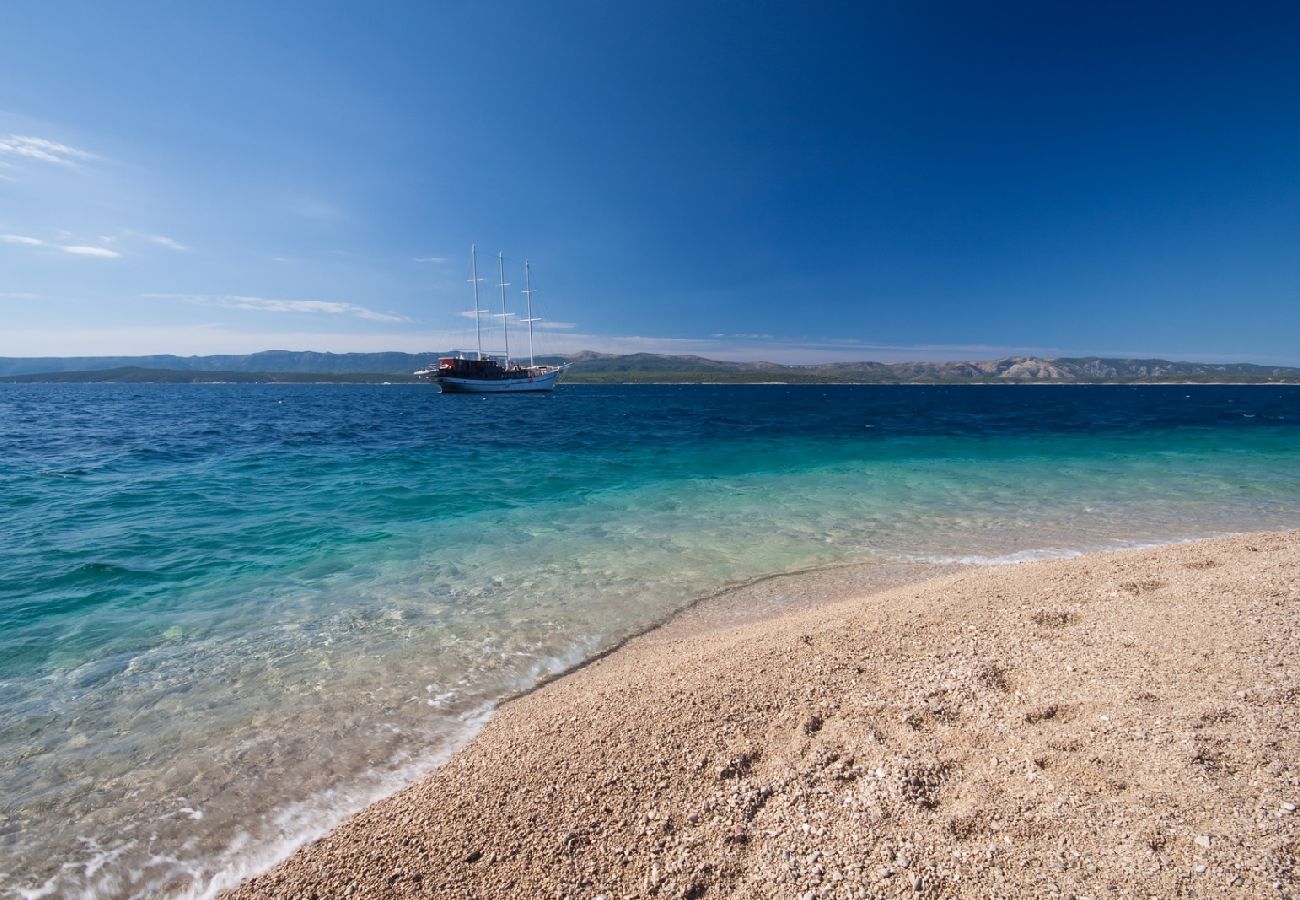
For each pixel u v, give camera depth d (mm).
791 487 18125
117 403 81438
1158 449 27047
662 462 23703
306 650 7344
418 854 3896
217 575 10086
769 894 3270
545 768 4656
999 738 4406
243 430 39312
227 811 4598
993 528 13266
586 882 3516
